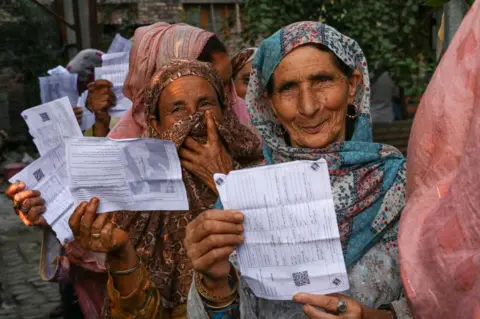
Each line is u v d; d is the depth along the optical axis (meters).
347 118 2.17
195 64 2.73
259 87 2.16
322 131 2.04
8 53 13.42
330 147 2.03
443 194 1.38
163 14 12.91
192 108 2.65
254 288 1.87
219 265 1.87
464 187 1.28
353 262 1.98
